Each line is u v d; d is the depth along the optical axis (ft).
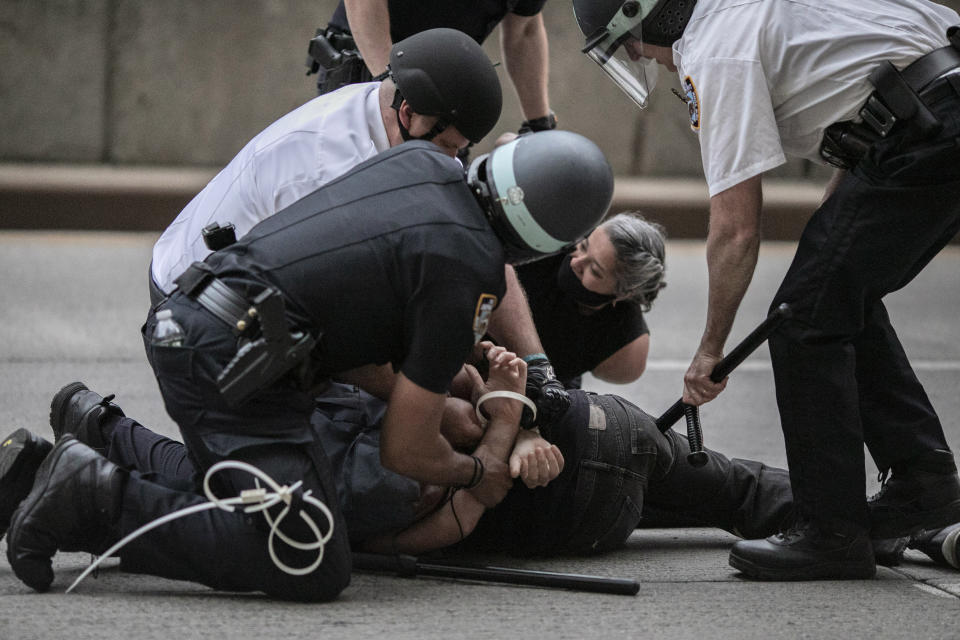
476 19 53.52
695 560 41.81
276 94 124.16
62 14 119.44
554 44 126.11
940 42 37.22
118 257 100.01
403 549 38.65
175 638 31.48
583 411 40.06
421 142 35.78
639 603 36.24
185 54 122.01
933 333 85.20
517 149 33.78
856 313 37.63
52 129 121.08
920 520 39.99
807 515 38.83
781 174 129.29
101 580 36.65
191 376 34.09
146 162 123.03
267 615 33.60
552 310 48.73
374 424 38.68
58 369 66.80
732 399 67.26
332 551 34.27
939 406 65.82
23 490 36.24
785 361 38.22
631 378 50.88
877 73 36.22
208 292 34.27
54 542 34.53
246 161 39.81
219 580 34.42
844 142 37.24
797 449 38.58
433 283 33.06
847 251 37.01
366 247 33.58
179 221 42.06
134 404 60.29
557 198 33.06
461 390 39.91
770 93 37.37
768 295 94.58
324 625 32.99
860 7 37.14
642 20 38.47
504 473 38.04
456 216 33.65
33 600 34.24
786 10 36.96
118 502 34.35
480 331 33.78
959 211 37.60
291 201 38.88
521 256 34.55
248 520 33.91
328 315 33.63
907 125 36.01
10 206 108.88
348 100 39.65
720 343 38.86
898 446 40.34
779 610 35.94
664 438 41.57
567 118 127.34
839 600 37.09
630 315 49.78
